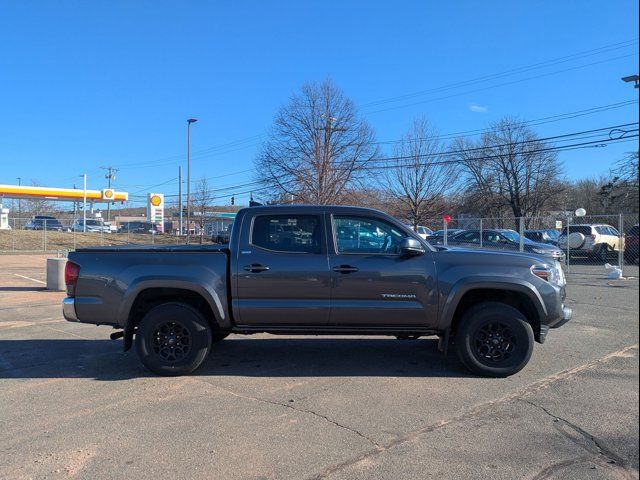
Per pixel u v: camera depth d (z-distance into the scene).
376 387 5.41
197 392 5.28
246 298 5.79
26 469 3.62
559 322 5.87
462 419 4.51
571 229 23.27
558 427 4.32
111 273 5.84
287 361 6.46
